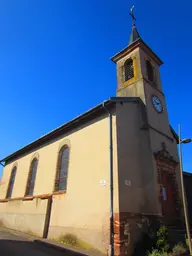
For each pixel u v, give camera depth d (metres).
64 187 11.52
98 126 10.71
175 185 11.09
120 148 9.44
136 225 8.40
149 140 10.55
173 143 12.60
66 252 8.24
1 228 14.35
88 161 10.41
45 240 10.16
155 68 14.84
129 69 14.20
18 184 16.22
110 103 10.23
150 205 9.34
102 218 8.59
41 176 13.70
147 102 11.80
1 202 17.42
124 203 8.42
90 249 8.55
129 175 9.28
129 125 10.54
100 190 9.16
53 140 13.98
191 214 12.66
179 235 8.41
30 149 16.55
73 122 12.02
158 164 10.34
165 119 12.86
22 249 8.11
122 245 7.60
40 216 11.93
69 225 10.00
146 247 7.84
